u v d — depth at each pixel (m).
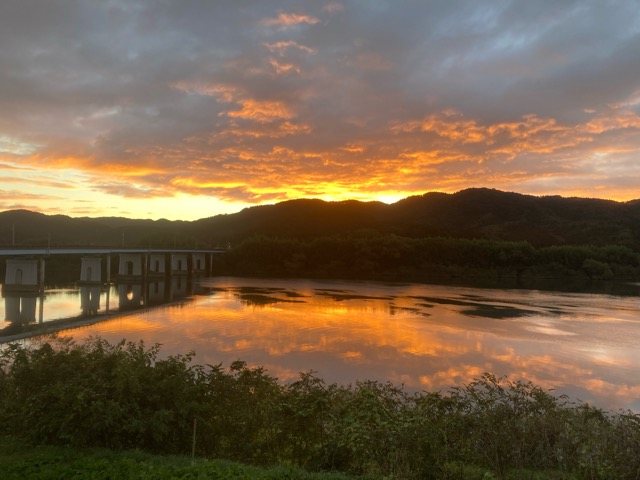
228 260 178.38
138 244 146.50
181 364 15.13
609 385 34.50
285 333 51.50
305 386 16.12
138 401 14.42
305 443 14.36
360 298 90.38
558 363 40.69
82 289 108.31
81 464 12.33
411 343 47.25
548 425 12.99
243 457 14.43
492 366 38.91
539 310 76.69
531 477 12.08
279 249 177.88
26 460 12.68
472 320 63.66
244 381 15.53
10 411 14.85
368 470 12.97
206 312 68.69
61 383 14.30
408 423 12.42
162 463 13.01
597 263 158.50
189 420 14.45
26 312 71.00
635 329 59.00
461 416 13.24
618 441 12.27
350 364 38.22
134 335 50.22
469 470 12.84
